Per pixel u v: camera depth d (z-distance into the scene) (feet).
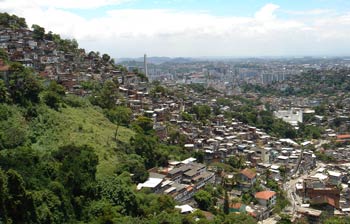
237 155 547.90
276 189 461.37
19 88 398.42
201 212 320.70
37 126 372.38
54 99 434.71
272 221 381.60
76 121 424.46
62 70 654.53
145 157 411.95
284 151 610.24
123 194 297.53
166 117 635.66
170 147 488.44
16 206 233.14
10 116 361.51
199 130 620.08
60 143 360.69
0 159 268.62
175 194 355.15
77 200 278.67
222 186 436.76
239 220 333.21
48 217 250.16
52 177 285.84
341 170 545.44
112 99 574.97
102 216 271.49
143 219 280.10
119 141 424.46
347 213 409.08
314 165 595.47
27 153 291.58
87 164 309.42
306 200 437.99
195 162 461.37
